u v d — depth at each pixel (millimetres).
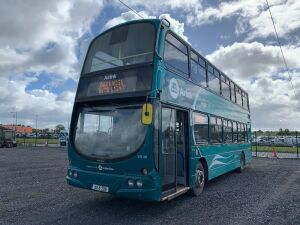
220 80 12453
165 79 7352
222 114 12336
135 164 6527
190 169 8578
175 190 7625
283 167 19156
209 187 11188
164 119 7273
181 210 7566
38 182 11508
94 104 7617
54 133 69812
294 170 17297
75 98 7941
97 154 7137
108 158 6867
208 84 10836
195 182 8984
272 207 7961
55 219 6559
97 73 7742
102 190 6840
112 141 7004
